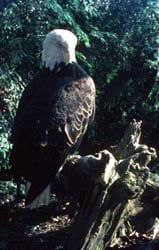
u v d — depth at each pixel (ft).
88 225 12.16
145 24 19.98
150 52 19.89
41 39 17.74
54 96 13.26
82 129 13.62
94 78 20.04
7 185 17.93
